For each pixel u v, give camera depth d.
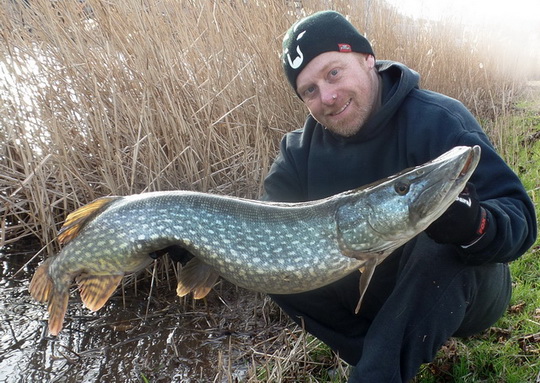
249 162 1.68
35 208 1.59
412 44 2.86
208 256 0.91
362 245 0.87
